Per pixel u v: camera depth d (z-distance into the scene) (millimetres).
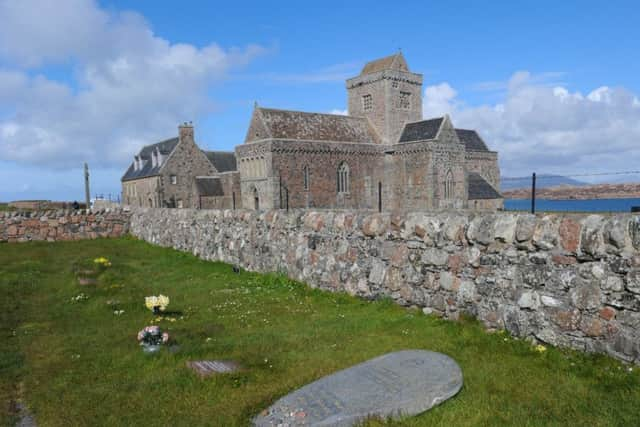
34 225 29297
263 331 9992
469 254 9430
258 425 5777
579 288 7547
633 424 5367
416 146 61375
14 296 13820
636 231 6820
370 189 64000
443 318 9898
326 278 13383
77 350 9023
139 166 87250
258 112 58188
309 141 57719
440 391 6090
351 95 72750
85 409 6609
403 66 70375
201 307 12398
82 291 14148
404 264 10922
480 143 79938
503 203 69062
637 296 6777
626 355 6883
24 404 7000
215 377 7285
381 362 6961
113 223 31703
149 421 6184
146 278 16828
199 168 77938
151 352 8523
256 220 17031
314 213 14211
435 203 60469
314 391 6379
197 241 21766
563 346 7711
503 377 6844
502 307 8734
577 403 5980
